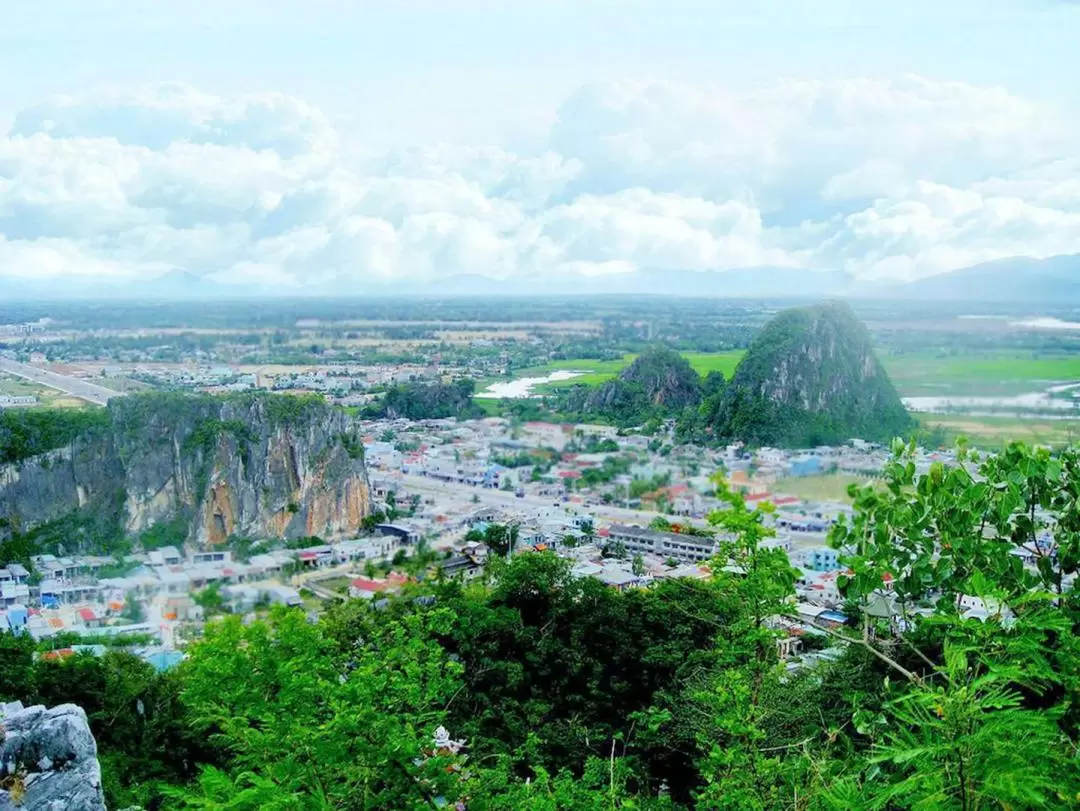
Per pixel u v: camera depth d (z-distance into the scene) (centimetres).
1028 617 562
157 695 2092
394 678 967
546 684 2403
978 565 795
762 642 986
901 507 838
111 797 1650
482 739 1884
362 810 856
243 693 1046
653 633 2403
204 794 820
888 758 487
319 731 855
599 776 1191
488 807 953
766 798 784
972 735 447
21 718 808
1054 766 486
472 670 2300
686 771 1912
